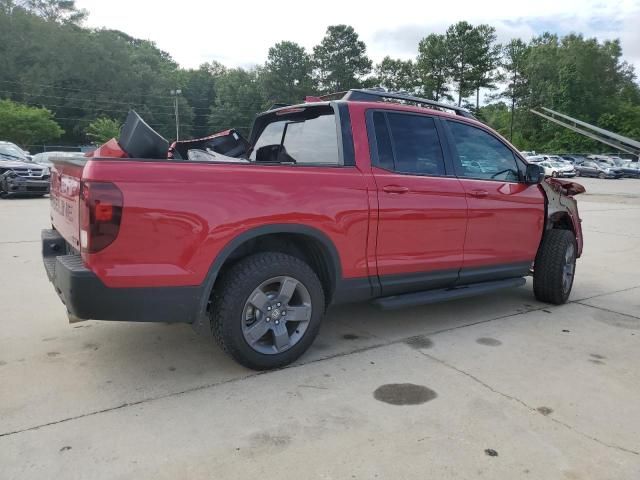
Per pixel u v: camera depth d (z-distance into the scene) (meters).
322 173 3.51
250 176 3.20
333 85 89.00
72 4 91.12
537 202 4.89
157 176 2.90
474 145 4.53
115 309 2.89
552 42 80.94
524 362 3.68
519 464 2.44
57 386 3.18
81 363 3.53
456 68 77.94
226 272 3.33
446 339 4.14
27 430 2.67
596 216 13.69
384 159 3.86
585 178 39.94
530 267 5.03
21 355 3.64
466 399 3.09
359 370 3.50
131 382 3.25
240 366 3.52
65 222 3.43
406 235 3.89
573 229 5.47
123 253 2.84
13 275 5.84
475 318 4.71
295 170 3.41
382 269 3.81
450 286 4.40
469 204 4.26
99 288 2.81
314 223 3.41
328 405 3.00
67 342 3.90
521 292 5.74
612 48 79.25
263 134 4.64
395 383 3.30
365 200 3.64
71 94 81.19
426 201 3.96
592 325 4.56
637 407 3.03
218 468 2.38
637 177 39.56
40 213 11.46
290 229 3.32
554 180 5.34
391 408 2.97
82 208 2.83
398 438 2.65
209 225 3.03
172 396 3.07
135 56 91.19
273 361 3.43
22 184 14.44
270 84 89.56
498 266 4.66
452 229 4.17
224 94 95.38
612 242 9.41
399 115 4.05
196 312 3.10
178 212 2.94
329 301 3.77
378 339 4.11
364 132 3.81
